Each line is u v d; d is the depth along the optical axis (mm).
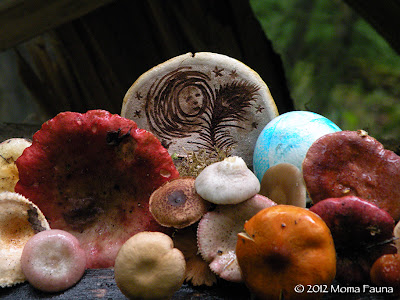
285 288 316
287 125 390
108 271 361
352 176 359
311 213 322
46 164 371
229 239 350
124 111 424
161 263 318
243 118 426
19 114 1190
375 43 1234
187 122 429
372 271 332
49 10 540
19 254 354
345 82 1194
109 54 609
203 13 609
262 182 380
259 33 643
